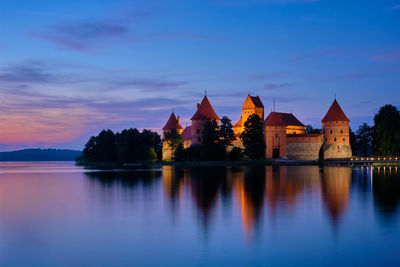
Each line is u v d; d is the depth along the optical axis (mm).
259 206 39625
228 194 48719
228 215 35250
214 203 41875
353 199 43750
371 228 29984
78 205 42312
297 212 36250
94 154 174000
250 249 25234
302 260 23297
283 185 57969
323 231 29219
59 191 55750
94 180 74312
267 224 31516
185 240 27344
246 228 30344
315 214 35219
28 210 39531
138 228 30875
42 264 23156
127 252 24969
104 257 24125
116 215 36219
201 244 26406
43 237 28594
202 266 22547
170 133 150250
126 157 155750
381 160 99812
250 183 61219
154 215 35844
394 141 108500
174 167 114938
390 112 115062
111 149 165625
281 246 25781
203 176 76375
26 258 24125
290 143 144375
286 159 138375
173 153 150000
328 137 141875
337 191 50656
